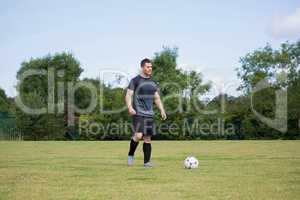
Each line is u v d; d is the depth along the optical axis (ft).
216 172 39.50
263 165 46.14
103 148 86.33
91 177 35.99
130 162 47.83
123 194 27.61
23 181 33.53
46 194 27.55
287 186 30.78
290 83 190.70
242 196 26.84
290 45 209.05
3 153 69.62
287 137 165.58
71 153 69.31
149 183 32.50
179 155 63.62
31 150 78.74
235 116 165.07
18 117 169.68
